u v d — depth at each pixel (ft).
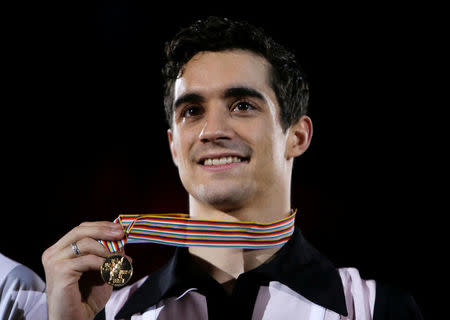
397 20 20.22
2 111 23.65
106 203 24.26
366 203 21.80
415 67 20.68
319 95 21.31
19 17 22.11
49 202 24.16
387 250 21.27
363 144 21.75
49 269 9.59
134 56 22.58
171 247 23.44
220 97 9.50
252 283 9.53
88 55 22.77
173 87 10.12
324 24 20.48
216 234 9.56
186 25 20.97
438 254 20.80
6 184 23.99
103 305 9.88
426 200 21.12
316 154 22.13
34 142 24.08
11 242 23.89
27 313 11.03
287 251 9.98
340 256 21.70
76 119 24.08
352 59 20.88
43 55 22.86
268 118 9.62
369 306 9.80
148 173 24.43
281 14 20.36
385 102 21.26
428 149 21.13
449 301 20.35
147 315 9.88
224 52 9.73
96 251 9.41
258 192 9.52
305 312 9.43
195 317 9.63
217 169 9.37
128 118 24.21
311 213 22.13
